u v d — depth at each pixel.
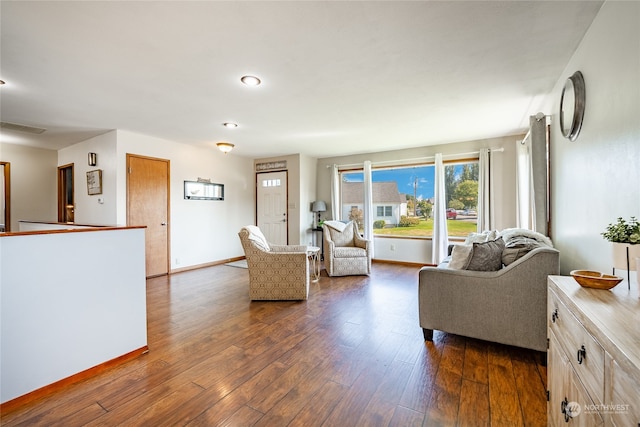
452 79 2.52
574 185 2.12
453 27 1.80
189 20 1.71
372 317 2.88
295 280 3.37
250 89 2.71
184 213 5.03
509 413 1.51
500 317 2.10
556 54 2.11
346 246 4.97
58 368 1.74
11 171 4.94
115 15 1.66
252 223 6.45
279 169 6.18
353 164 5.97
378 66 2.29
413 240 5.40
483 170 4.58
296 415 1.50
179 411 1.54
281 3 1.57
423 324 2.34
